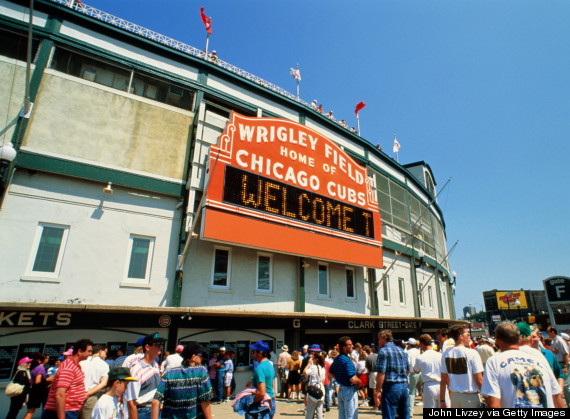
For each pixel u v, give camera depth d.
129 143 12.52
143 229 12.11
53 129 11.21
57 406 4.73
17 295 9.59
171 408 4.12
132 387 4.80
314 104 21.20
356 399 6.08
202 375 4.36
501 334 3.92
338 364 6.26
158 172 12.84
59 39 12.06
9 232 9.90
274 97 17.73
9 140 10.41
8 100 10.79
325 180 16.81
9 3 11.65
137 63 13.56
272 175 14.57
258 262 14.65
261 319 13.40
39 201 10.56
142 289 11.49
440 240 32.72
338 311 16.83
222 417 9.05
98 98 12.34
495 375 3.71
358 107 24.61
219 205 12.39
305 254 14.72
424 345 6.82
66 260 10.50
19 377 7.25
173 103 14.23
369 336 19.34
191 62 15.09
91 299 10.57
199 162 13.44
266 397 5.27
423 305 24.58
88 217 11.22
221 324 12.38
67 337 9.66
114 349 10.27
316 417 7.24
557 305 38.88
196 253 12.83
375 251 18.14
